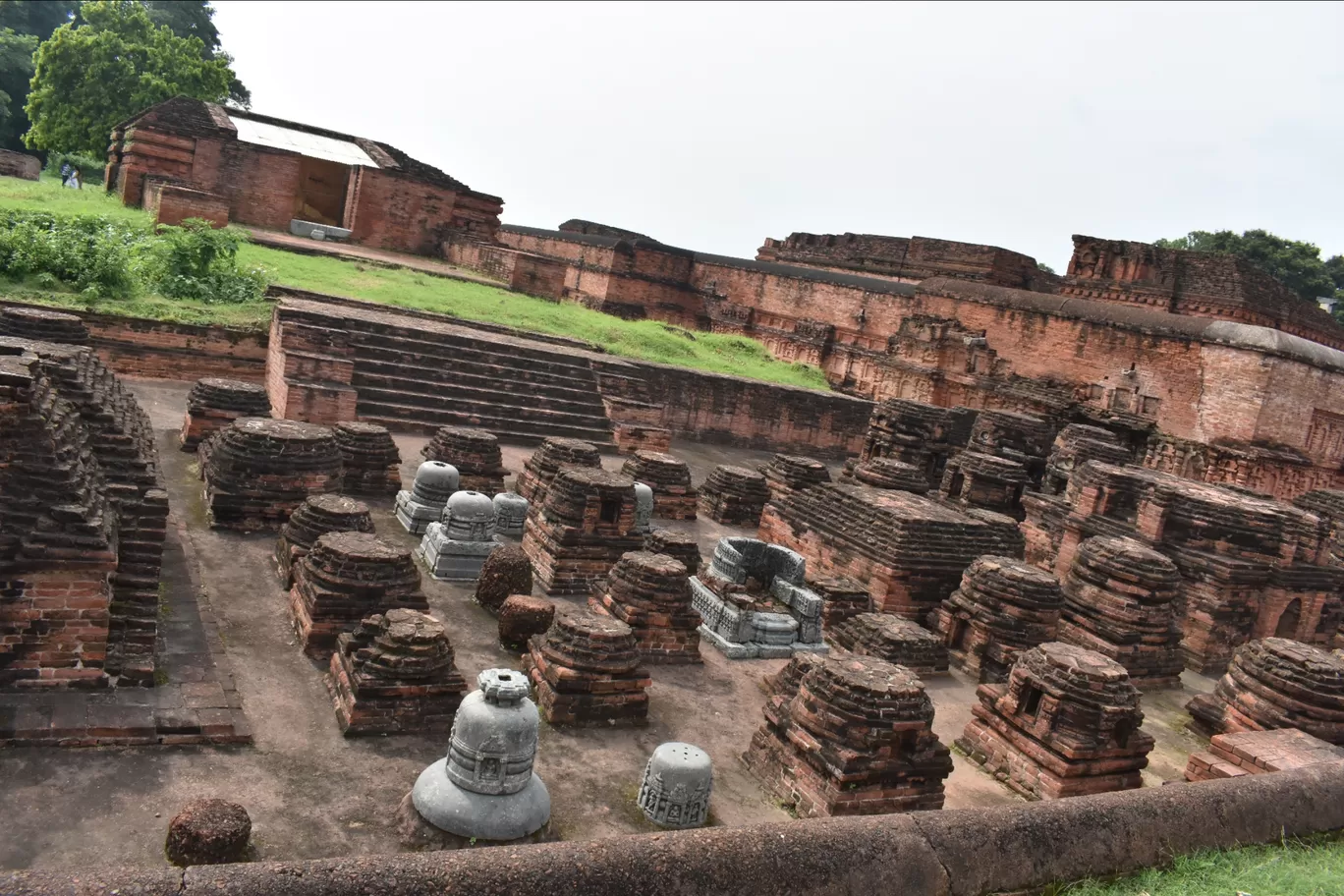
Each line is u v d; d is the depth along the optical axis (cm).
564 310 3581
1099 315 3284
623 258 5022
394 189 4106
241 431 1590
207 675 1086
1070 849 673
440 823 883
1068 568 2159
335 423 2061
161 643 1138
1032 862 653
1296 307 3844
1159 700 1670
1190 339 3000
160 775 919
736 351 3972
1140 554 1728
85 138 4684
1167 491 1986
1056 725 1229
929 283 3947
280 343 2211
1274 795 816
